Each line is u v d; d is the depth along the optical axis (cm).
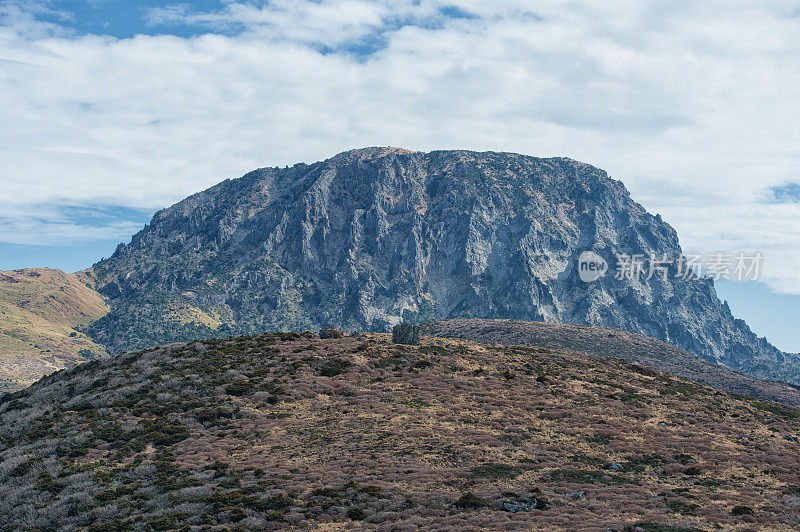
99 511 4850
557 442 6219
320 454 5844
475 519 4084
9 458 6312
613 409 7619
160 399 7844
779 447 6531
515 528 3872
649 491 4875
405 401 7575
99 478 5547
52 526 4781
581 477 5209
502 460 5597
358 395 7888
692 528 3888
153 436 6594
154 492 5156
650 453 6000
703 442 6494
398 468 5328
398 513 4316
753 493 4881
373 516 4303
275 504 4625
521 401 7669
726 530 3872
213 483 5200
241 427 6788
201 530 4312
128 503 4966
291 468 5462
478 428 6581
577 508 4316
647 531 3812
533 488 4797
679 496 4762
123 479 5534
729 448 6306
